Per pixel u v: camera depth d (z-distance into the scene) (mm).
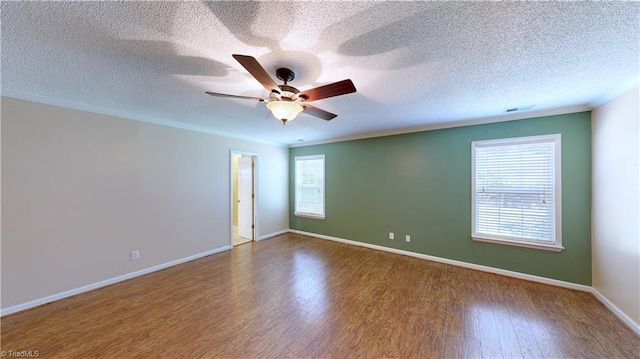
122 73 1886
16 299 2316
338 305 2436
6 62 1693
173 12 1184
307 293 2693
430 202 3762
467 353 1771
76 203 2693
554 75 1919
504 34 1374
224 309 2361
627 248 2102
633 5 1132
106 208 2920
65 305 2439
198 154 3924
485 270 3305
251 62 1377
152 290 2771
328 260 3783
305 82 2033
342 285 2893
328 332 2010
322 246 4562
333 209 4953
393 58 1647
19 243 2344
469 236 3430
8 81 2041
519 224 3068
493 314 2262
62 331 2020
